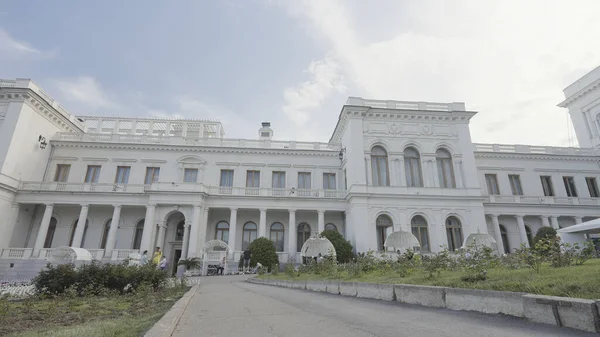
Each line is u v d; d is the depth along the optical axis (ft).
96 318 24.31
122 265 46.47
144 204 108.78
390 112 117.91
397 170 114.32
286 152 130.00
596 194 135.95
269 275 75.46
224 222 119.65
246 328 18.89
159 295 39.47
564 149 141.28
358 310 24.39
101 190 110.73
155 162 124.06
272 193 117.50
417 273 36.40
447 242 105.91
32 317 24.84
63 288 40.32
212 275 92.58
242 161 127.95
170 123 151.12
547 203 124.77
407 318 20.22
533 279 21.33
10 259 94.63
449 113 119.75
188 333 17.79
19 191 105.50
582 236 74.69
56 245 110.52
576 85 154.92
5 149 101.86
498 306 19.42
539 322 16.72
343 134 129.70
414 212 108.27
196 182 117.29
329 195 118.11
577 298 15.79
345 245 98.84
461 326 17.19
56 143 120.98
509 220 126.93
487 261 33.22
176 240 112.06
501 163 135.33
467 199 110.32
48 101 116.06
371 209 107.34
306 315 22.98
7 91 107.04
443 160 118.62
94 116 149.89
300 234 121.80
